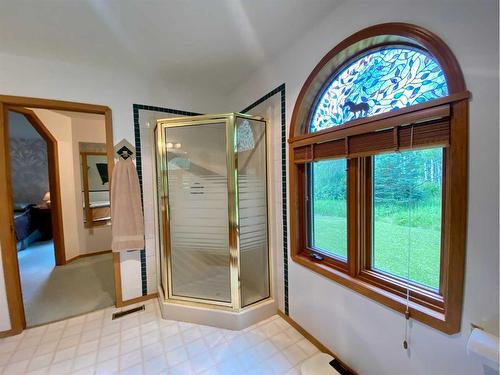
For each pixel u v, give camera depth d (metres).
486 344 0.81
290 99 1.77
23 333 1.80
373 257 1.40
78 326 1.89
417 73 1.11
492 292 0.86
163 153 2.07
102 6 1.32
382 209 1.34
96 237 3.76
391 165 1.28
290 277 1.87
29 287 2.60
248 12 1.40
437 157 1.07
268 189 2.05
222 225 2.01
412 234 1.19
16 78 1.79
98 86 2.06
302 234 1.83
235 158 1.90
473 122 0.87
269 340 1.71
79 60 1.91
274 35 1.63
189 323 1.92
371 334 1.29
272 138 1.99
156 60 1.94
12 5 1.28
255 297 2.05
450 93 0.92
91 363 1.49
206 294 2.03
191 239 2.11
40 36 1.57
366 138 1.25
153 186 2.33
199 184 2.07
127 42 1.68
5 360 1.53
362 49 1.33
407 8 1.06
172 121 2.01
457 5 0.90
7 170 1.79
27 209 4.45
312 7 1.37
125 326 1.88
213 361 1.51
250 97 2.25
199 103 2.53
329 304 1.54
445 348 0.99
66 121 3.45
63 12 1.35
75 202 3.57
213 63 2.00
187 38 1.64
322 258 1.67
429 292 1.11
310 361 1.48
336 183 1.59
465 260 0.91
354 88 1.43
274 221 2.02
